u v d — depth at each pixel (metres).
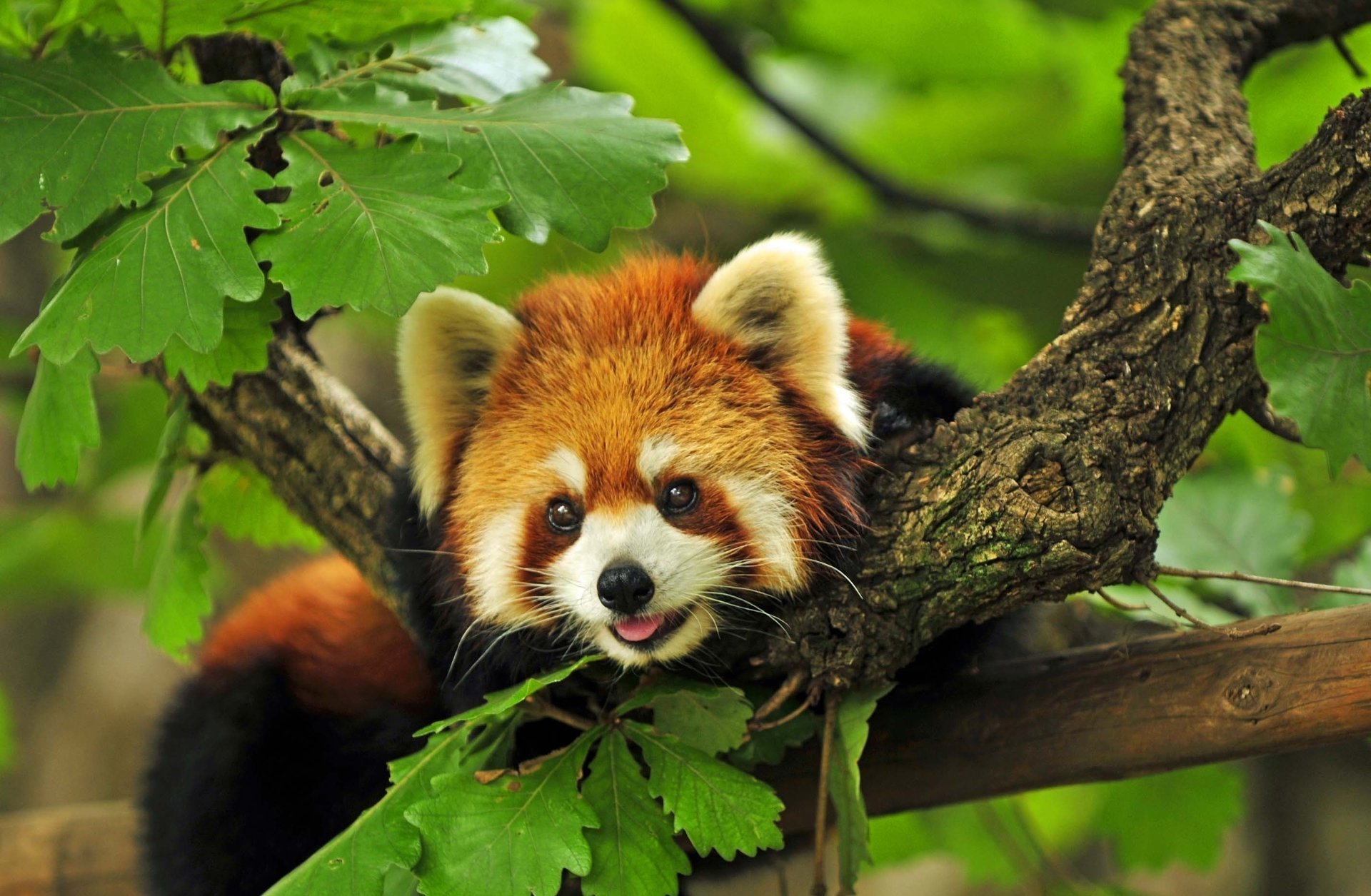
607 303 4.94
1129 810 5.19
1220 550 5.04
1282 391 4.80
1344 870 7.26
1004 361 6.39
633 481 4.89
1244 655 4.88
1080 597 5.05
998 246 6.46
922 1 6.20
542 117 4.86
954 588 4.86
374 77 4.90
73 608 8.23
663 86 6.19
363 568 4.97
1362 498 5.16
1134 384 4.86
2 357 5.31
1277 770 7.63
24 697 8.00
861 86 7.50
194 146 4.85
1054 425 4.85
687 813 4.84
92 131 4.84
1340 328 4.81
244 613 5.12
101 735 7.61
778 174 6.54
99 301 4.82
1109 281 4.88
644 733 4.86
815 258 4.92
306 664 5.07
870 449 4.90
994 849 5.28
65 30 4.89
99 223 4.84
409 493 4.95
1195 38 4.98
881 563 4.87
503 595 4.91
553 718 4.93
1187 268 4.87
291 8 4.89
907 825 5.29
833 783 4.89
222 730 5.07
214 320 4.81
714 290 4.92
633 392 4.91
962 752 4.93
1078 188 7.13
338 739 5.06
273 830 5.05
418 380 4.93
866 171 6.02
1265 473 5.07
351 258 4.81
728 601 4.90
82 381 4.86
